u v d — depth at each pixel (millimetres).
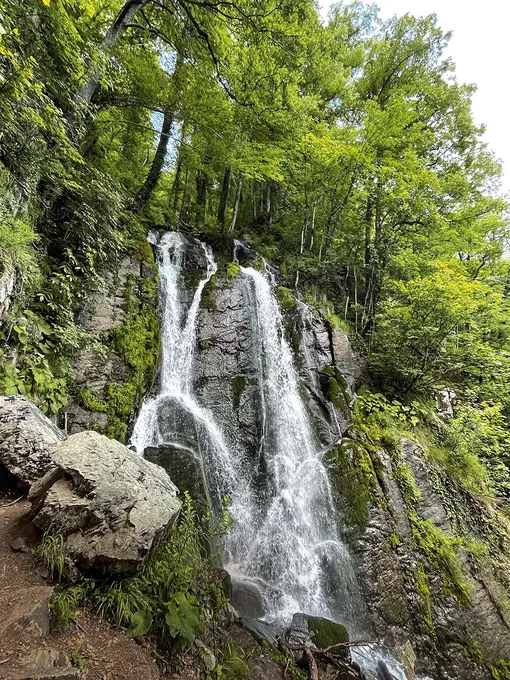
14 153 4816
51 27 5047
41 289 5590
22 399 3992
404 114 11320
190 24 8102
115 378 6691
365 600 6457
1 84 4074
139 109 10539
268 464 7777
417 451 9078
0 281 4293
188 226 14117
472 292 10062
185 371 8453
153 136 13680
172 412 7371
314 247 15336
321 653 4438
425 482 8602
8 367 4562
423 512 8094
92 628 2314
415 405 10203
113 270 7566
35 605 2100
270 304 10836
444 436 10305
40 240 5863
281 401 9055
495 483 9844
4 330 4633
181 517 3977
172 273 9883
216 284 9867
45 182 6031
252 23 8039
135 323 7477
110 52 7004
